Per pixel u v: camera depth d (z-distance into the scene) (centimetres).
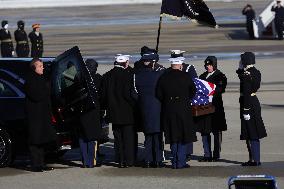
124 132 3644
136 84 3584
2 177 3462
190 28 12888
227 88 6438
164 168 3603
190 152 3769
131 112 3634
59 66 3572
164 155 3997
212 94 3634
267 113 5169
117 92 3622
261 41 10625
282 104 5541
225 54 9094
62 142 3628
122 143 3662
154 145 3625
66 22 15150
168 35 11800
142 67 3625
